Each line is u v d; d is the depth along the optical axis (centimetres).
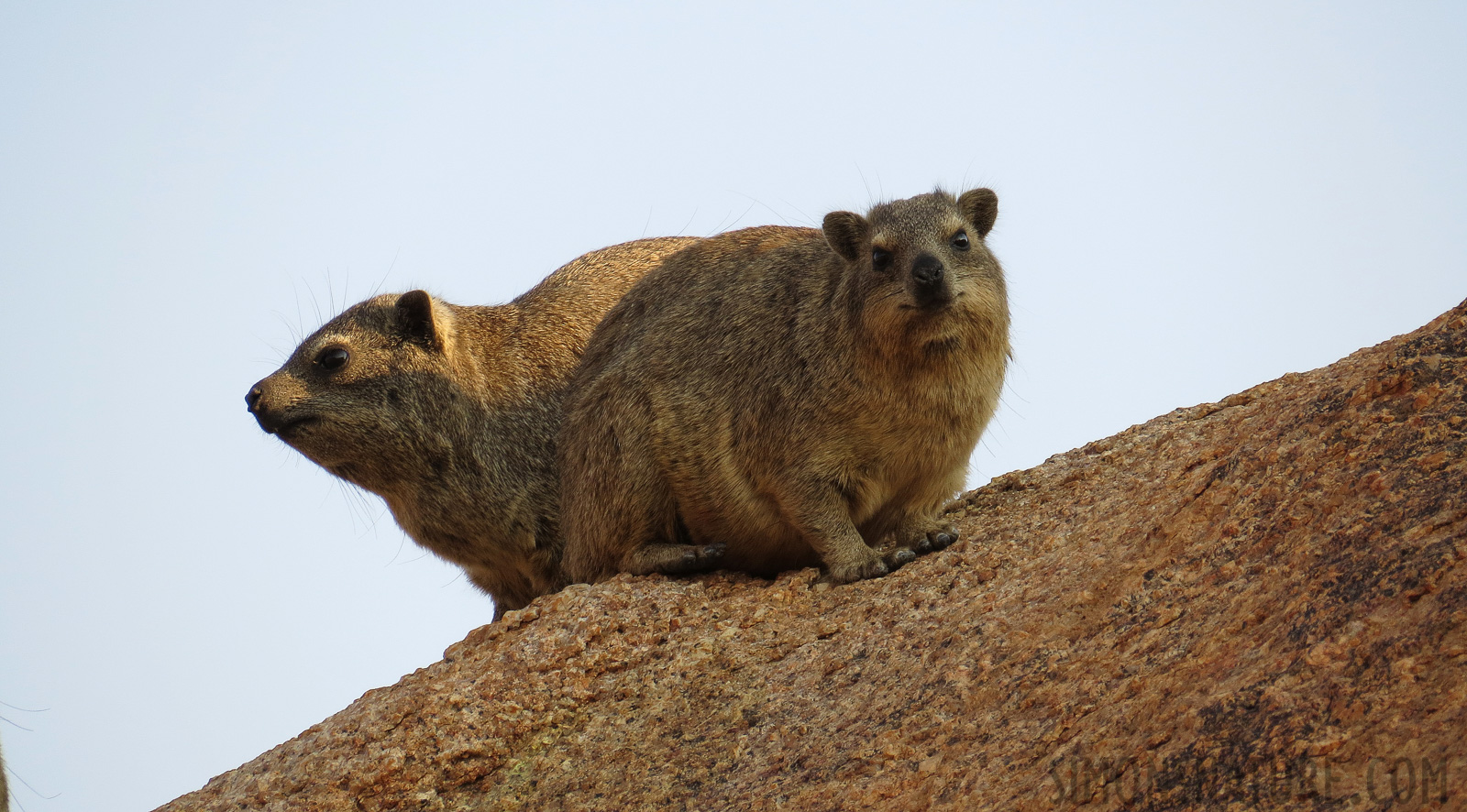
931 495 1509
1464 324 1094
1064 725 959
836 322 1469
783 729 1150
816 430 1456
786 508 1480
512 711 1288
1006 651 1093
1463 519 890
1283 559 984
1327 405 1109
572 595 1439
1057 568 1191
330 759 1290
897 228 1455
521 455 1973
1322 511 998
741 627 1355
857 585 1392
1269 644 898
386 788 1249
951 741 1019
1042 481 1570
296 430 1948
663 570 1545
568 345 2052
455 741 1269
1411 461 981
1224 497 1094
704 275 1670
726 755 1154
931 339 1398
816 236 1686
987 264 1495
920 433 1446
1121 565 1108
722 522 1560
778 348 1515
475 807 1227
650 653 1345
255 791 1280
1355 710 792
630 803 1145
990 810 909
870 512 1503
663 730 1230
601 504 1620
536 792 1213
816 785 1042
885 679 1155
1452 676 773
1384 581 873
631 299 1756
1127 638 1023
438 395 1964
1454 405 1011
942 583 1315
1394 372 1071
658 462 1584
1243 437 1210
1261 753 803
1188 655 950
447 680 1347
